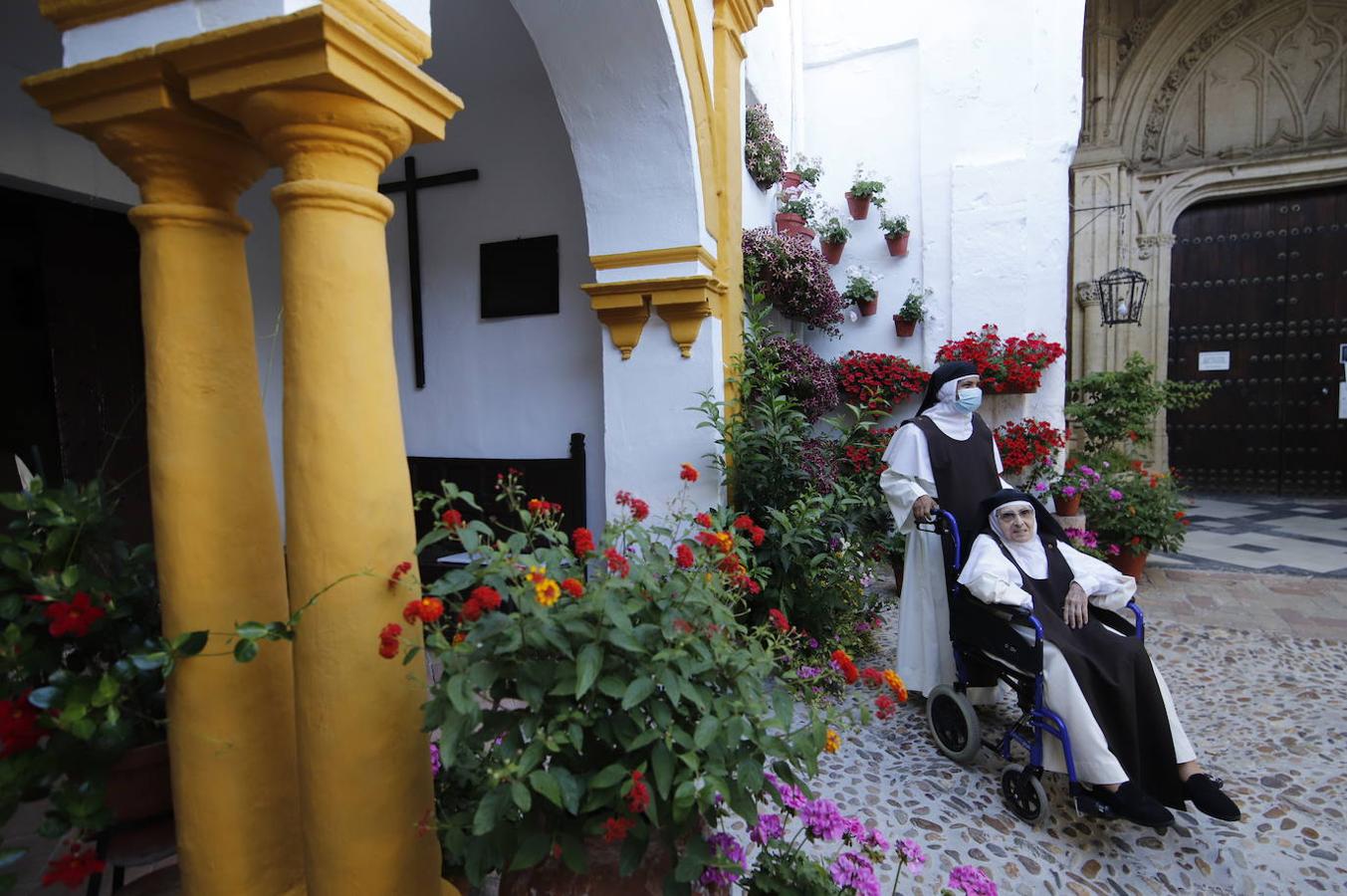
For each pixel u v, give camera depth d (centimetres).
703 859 141
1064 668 246
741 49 426
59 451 355
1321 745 307
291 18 129
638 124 348
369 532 148
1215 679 374
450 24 402
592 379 458
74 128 152
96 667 170
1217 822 257
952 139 608
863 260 644
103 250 375
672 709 148
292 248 144
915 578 339
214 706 159
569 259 458
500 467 477
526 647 143
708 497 382
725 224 403
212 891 161
